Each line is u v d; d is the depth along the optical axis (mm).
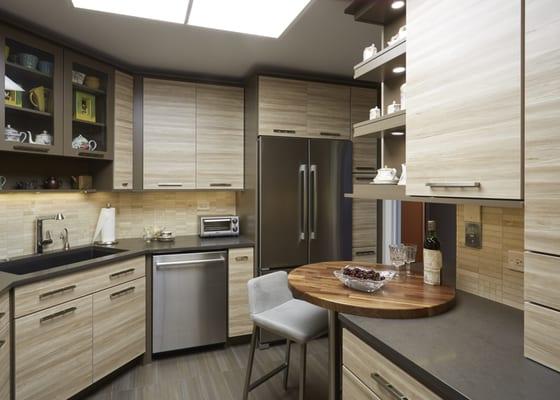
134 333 2602
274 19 1845
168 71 3076
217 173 3242
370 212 3473
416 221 3572
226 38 2451
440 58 1222
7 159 2430
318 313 1965
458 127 1155
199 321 2898
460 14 1142
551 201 878
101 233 2984
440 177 1233
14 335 1794
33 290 1880
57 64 2363
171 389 2385
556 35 862
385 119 1655
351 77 3285
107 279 2359
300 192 3150
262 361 2801
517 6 965
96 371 2275
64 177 2789
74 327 2121
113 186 2812
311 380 2514
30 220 2520
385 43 1921
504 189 1011
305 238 3168
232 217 3355
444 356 989
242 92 3326
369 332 1167
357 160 3396
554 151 868
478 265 1530
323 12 2096
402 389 1016
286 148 3102
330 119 3295
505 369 914
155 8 1745
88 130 2689
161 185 3068
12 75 2176
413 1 1346
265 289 2076
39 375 1917
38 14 2076
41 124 2352
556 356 888
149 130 3035
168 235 3154
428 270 1651
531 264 934
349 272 1633
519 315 1309
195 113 3170
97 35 2373
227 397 2295
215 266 2943
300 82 3184
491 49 1039
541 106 895
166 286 2793
